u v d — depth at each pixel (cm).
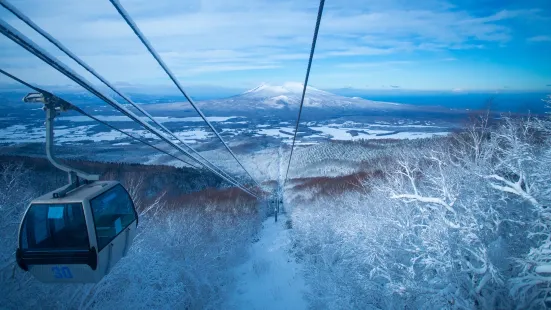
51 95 559
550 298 767
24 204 1534
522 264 859
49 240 616
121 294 1252
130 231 814
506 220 1084
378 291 1317
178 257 1825
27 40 340
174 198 3959
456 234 1116
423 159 1973
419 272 1265
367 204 2006
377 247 1431
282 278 2038
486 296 941
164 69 616
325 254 1959
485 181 1265
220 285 1902
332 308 1422
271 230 3672
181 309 1432
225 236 2680
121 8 420
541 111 1258
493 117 1648
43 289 1100
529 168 1134
